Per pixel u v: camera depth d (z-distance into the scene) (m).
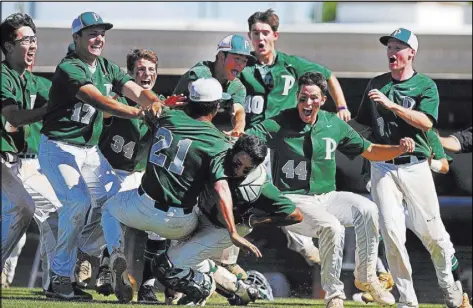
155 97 28.39
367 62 48.31
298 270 44.38
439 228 28.81
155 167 24.50
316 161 27.31
